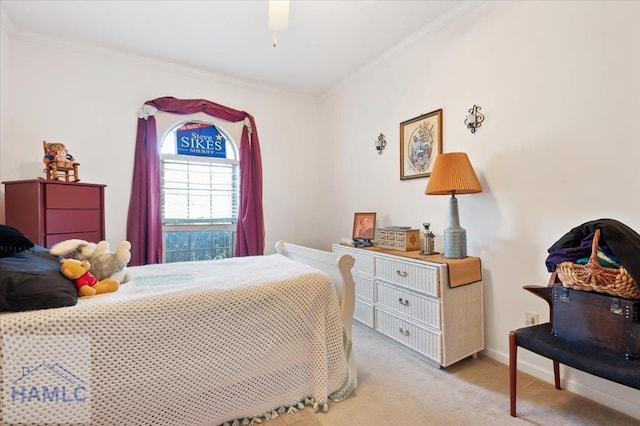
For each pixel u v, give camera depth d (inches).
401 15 89.2
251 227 135.8
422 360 82.5
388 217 116.0
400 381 72.0
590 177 63.1
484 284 83.1
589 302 51.3
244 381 56.6
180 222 126.7
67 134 103.4
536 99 71.3
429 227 98.9
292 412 60.5
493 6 79.4
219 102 132.0
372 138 122.6
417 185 103.3
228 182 137.5
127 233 112.9
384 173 117.3
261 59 116.4
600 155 61.6
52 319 43.3
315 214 157.3
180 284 60.2
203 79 128.3
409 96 105.1
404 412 60.8
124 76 112.7
